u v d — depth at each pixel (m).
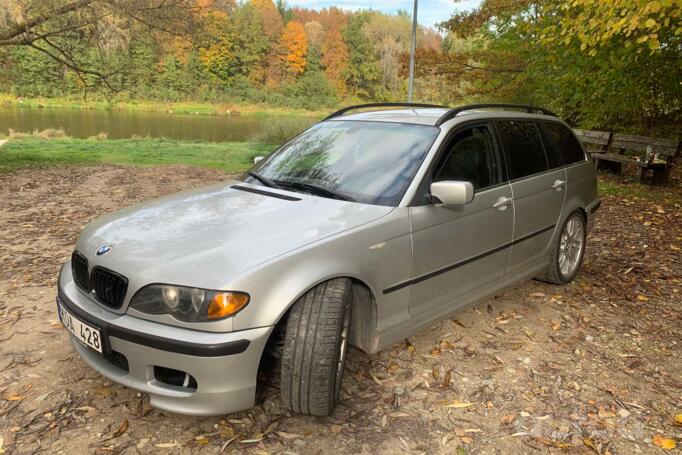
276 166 3.92
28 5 15.49
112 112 63.62
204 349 2.40
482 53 15.05
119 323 2.55
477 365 3.52
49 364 3.38
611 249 6.39
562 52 10.52
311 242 2.73
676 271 5.57
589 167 5.24
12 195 9.46
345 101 103.88
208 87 89.88
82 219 7.61
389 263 3.06
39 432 2.72
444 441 2.74
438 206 3.38
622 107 11.86
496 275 4.04
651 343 3.93
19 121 42.78
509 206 3.97
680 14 5.89
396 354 3.62
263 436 2.72
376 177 3.43
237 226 2.90
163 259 2.60
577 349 3.79
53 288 4.72
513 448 2.71
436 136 3.60
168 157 16.95
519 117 4.47
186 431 2.75
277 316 2.53
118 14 16.00
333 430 2.79
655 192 10.12
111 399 3.02
